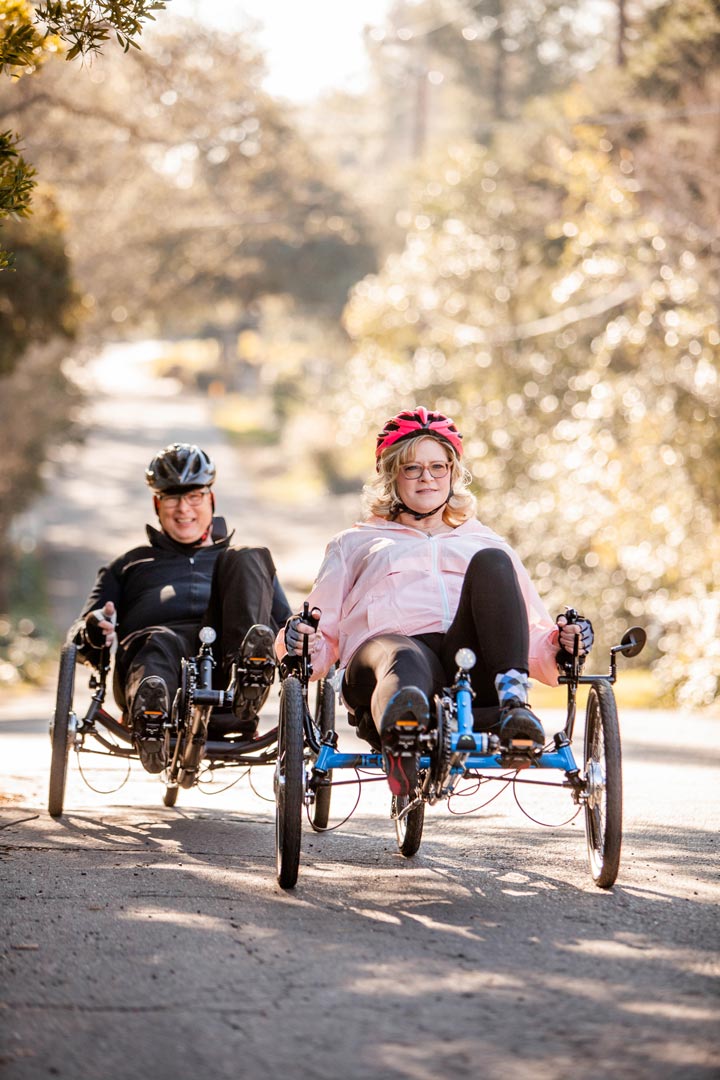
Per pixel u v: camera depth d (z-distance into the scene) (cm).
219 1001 414
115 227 3362
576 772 566
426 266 3019
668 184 2189
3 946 473
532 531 2661
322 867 616
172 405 8669
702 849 659
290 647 586
